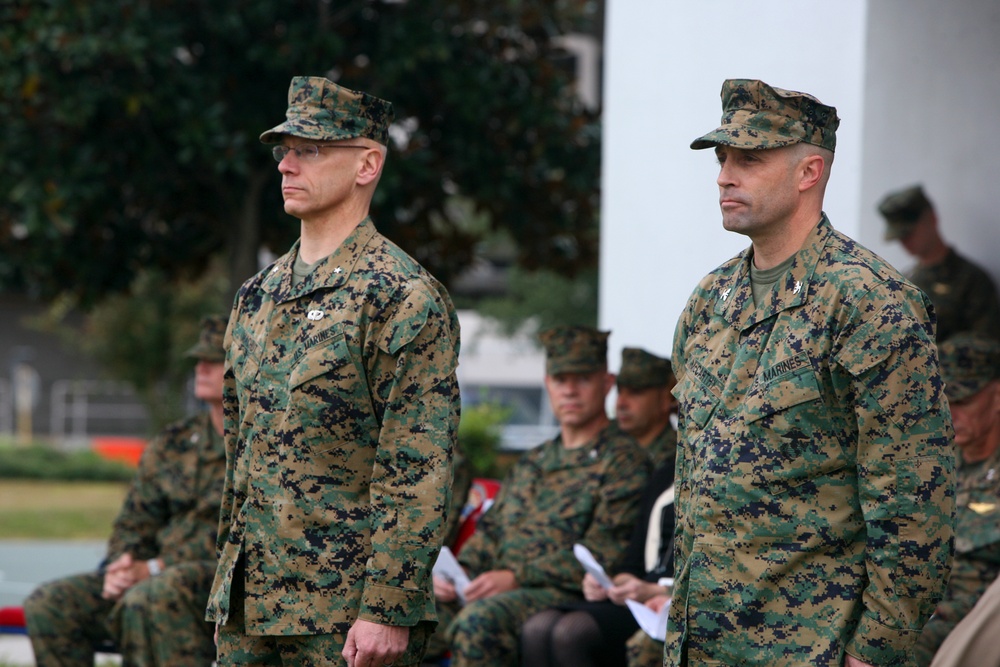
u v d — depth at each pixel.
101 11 19.44
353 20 22.38
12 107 20.56
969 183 16.25
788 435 7.69
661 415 14.34
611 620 12.49
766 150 7.97
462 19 23.00
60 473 56.88
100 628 14.72
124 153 21.88
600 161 24.14
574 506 13.62
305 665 8.48
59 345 80.75
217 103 20.77
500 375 77.00
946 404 7.52
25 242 23.00
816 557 7.66
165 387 59.59
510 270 62.59
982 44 15.81
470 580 13.86
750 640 7.68
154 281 49.28
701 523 7.93
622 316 17.11
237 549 8.70
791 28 14.79
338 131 8.89
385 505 8.32
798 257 7.98
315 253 9.05
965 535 12.03
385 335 8.50
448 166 23.42
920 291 7.75
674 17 16.30
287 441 8.54
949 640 10.72
